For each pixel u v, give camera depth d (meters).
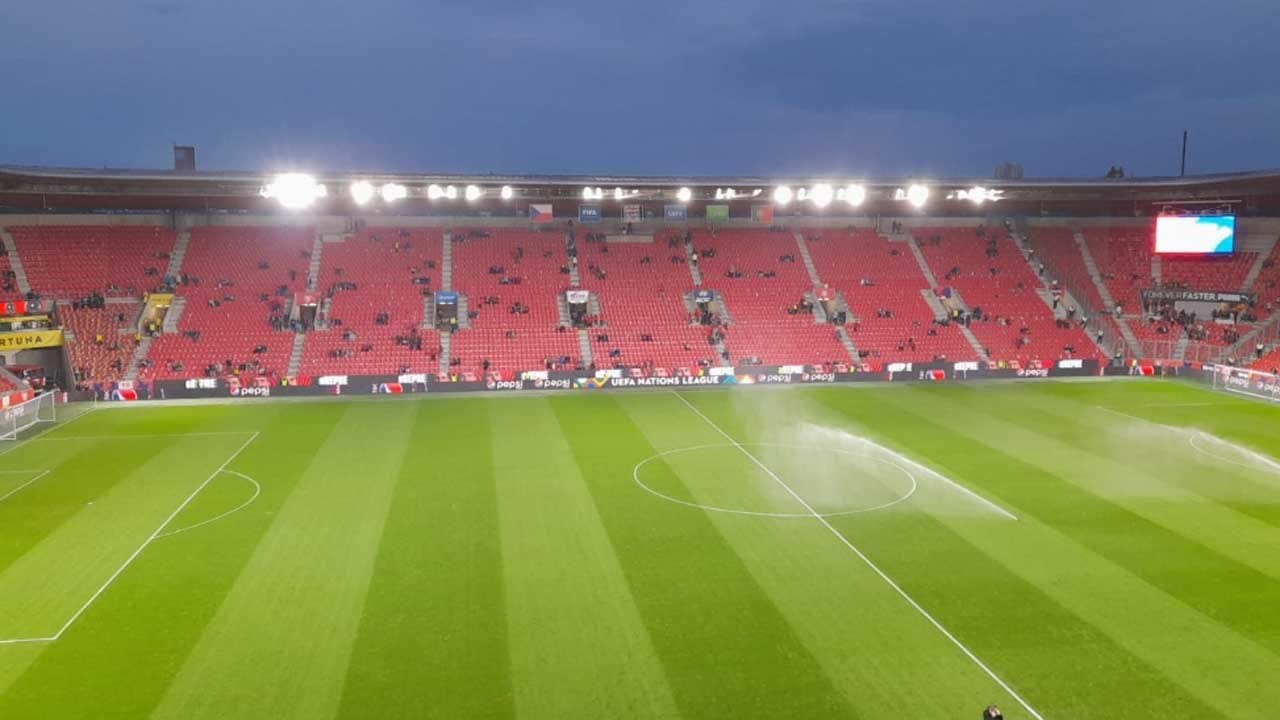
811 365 61.50
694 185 64.81
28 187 60.66
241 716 17.86
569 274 70.75
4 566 26.02
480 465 37.41
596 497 32.69
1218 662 19.98
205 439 42.78
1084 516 30.25
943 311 70.38
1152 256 75.06
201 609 22.94
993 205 80.56
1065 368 63.38
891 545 27.48
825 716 17.80
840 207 79.88
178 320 61.12
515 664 19.95
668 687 18.92
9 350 53.75
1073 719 17.69
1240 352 62.44
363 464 37.59
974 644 20.88
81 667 19.95
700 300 68.62
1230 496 32.50
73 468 37.19
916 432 44.16
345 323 63.06
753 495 32.88
